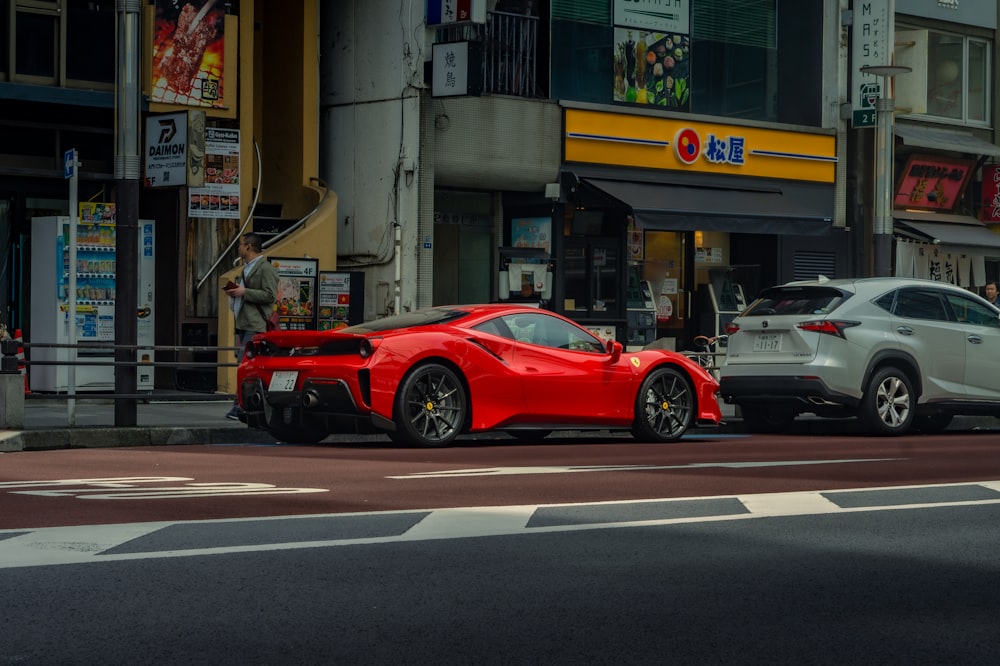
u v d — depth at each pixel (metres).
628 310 26.66
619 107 25.84
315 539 7.73
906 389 17.48
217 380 21.59
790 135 28.23
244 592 6.32
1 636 5.46
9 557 7.07
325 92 24.84
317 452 13.73
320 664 5.09
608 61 26.47
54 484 10.48
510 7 25.16
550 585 6.57
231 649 5.29
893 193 30.14
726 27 28.23
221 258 22.28
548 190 24.89
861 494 10.09
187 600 6.14
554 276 25.33
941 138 30.55
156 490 10.02
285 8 24.05
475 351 14.38
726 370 17.86
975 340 18.12
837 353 17.02
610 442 16.12
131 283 16.02
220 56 22.14
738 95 28.47
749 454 13.95
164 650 5.27
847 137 29.33
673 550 7.58
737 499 9.69
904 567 7.19
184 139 19.28
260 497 9.60
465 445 15.45
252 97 23.03
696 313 27.81
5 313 21.05
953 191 31.42
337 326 22.38
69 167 15.70
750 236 28.41
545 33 25.67
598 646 5.41
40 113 20.84
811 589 6.59
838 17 29.14
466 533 8.00
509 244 25.73
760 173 27.78
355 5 24.36
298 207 23.77
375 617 5.86
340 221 24.48
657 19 27.14
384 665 5.09
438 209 24.80
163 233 22.30
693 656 5.28
